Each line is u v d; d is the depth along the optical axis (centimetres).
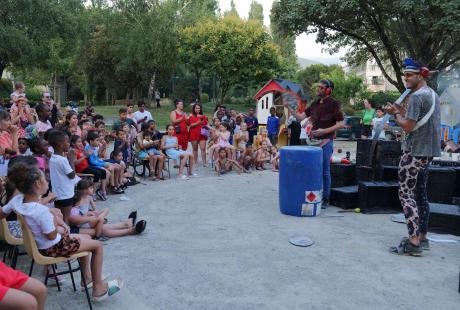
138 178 972
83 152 768
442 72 2194
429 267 462
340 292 404
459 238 565
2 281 286
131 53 3288
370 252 505
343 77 3938
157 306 381
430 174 695
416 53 1931
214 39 3166
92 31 3609
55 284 426
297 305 379
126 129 975
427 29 1745
